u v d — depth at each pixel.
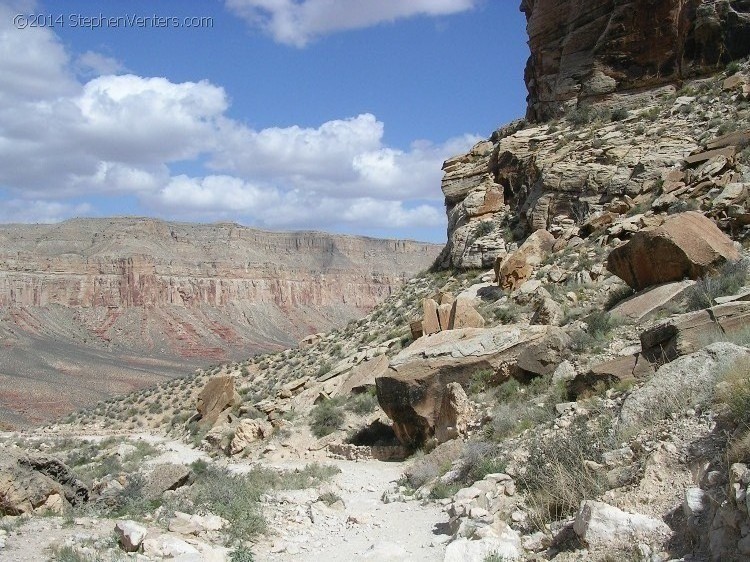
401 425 25.72
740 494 7.88
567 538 9.88
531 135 51.78
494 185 51.12
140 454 35.97
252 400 44.69
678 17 48.19
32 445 44.84
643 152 40.78
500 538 10.56
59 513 13.92
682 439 10.62
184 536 12.42
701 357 12.73
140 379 155.00
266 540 12.90
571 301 29.02
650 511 9.56
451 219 53.97
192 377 68.62
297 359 54.34
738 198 27.61
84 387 136.25
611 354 20.30
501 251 45.25
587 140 45.72
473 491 13.91
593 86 51.12
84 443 43.56
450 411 22.66
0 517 13.23
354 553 11.86
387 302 56.62
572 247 36.31
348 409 32.44
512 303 33.19
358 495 18.48
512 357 24.09
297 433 32.16
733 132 36.44
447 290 45.06
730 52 46.59
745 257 22.06
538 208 43.28
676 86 48.09
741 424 9.67
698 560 7.97
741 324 15.66
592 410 15.56
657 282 23.73
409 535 12.88
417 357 25.52
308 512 15.28
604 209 39.34
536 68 57.66
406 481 19.27
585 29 53.03
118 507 14.64
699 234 22.75
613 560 8.65
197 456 34.88
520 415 18.98
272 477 21.31
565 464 12.31
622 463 11.47
